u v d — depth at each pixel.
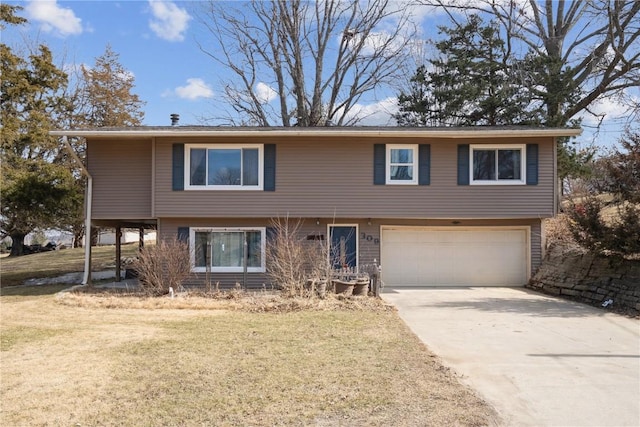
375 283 13.85
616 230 12.02
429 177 16.02
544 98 23.47
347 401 5.26
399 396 5.43
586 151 23.48
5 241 48.84
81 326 9.70
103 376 6.23
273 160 15.90
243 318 10.53
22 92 23.66
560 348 7.88
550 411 5.07
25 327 9.61
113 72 34.19
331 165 15.96
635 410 5.12
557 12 26.66
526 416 4.92
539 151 16.00
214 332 9.02
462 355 7.41
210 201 15.79
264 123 31.02
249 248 16.14
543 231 16.52
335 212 15.88
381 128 16.48
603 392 5.68
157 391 5.62
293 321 10.14
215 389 5.68
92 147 16.42
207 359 7.03
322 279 13.60
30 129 23.36
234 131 15.21
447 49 26.19
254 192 15.84
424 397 5.41
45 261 26.30
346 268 14.39
